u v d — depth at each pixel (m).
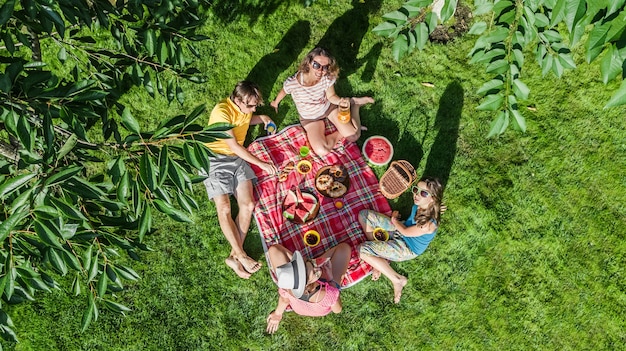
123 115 2.51
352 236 5.15
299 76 4.96
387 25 2.93
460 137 5.49
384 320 5.26
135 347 5.20
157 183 2.62
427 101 5.56
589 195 5.37
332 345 5.26
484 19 5.58
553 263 5.30
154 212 5.35
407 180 5.09
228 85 5.61
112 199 3.00
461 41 5.62
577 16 2.15
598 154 5.42
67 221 2.67
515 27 2.69
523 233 5.33
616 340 5.21
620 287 5.24
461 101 5.54
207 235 5.36
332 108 5.30
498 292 5.28
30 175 2.32
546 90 5.55
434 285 5.30
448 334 5.25
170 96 4.21
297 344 5.25
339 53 5.67
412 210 4.97
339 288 4.76
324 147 5.27
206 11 5.67
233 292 5.29
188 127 2.52
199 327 5.25
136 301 5.25
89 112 2.69
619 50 2.05
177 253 5.32
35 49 3.61
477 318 5.26
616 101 2.09
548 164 5.42
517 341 5.23
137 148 2.96
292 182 5.26
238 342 5.23
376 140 5.39
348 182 5.26
